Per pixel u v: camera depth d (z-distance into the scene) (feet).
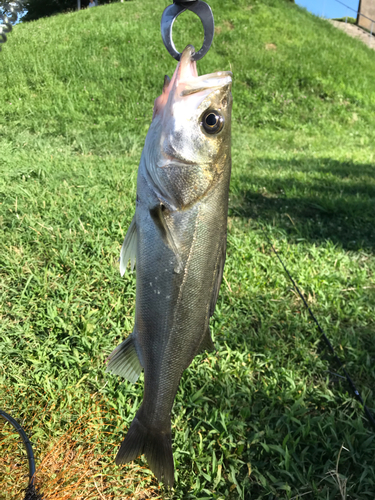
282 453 1.86
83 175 4.37
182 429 1.98
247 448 1.95
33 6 20.59
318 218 4.32
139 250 1.18
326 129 9.41
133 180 4.42
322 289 3.11
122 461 1.26
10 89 8.16
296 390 2.25
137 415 1.28
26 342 2.26
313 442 1.97
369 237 4.04
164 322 1.19
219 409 2.08
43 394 2.01
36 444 1.73
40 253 2.95
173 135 1.12
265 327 2.70
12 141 5.61
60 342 2.33
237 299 2.90
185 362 1.23
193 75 1.13
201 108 1.11
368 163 6.75
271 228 3.88
